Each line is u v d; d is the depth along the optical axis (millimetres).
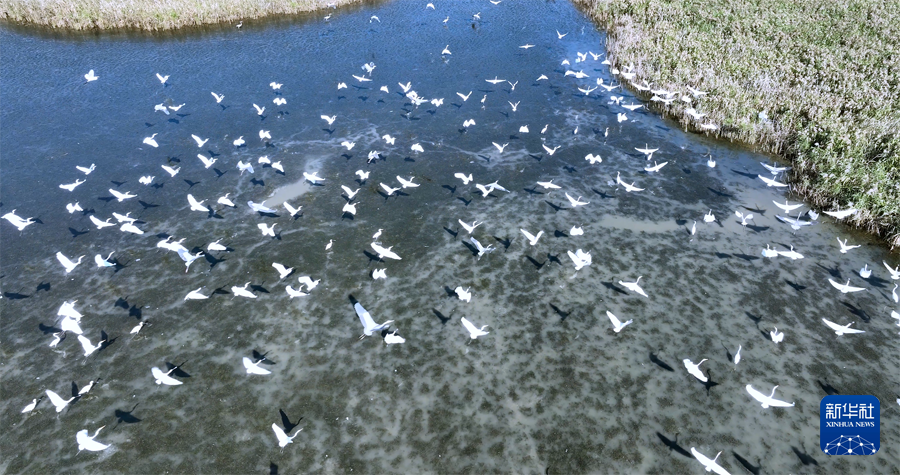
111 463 15164
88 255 22641
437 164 29375
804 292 21125
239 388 17250
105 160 29297
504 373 17844
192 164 29031
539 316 20000
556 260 22672
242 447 15578
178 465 15109
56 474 14938
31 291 20812
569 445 15750
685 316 20031
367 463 15234
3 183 27203
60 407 15914
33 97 36125
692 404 16906
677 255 23016
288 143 31141
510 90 38125
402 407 16750
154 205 25766
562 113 35125
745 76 36438
